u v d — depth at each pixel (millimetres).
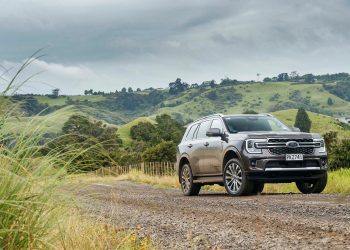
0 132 4094
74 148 4328
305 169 14008
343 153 33875
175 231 7152
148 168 39031
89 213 6133
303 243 5645
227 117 15539
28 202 3914
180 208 10453
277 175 14000
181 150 17000
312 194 13047
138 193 15820
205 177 15758
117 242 5344
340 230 6371
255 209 9641
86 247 4953
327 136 36375
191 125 17219
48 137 4262
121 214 9102
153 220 8406
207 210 9844
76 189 4363
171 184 24281
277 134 14141
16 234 4043
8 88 4062
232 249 5613
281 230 6660
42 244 4250
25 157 4152
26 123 4191
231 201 11812
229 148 14578
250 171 13914
